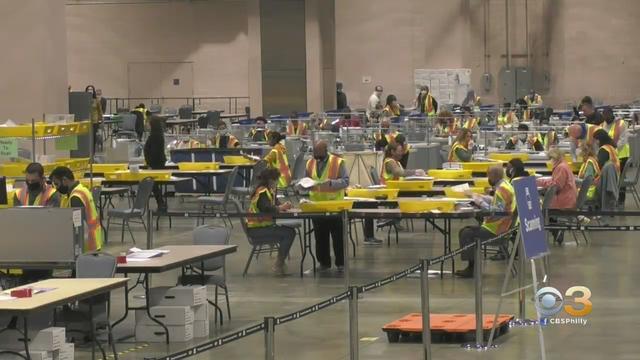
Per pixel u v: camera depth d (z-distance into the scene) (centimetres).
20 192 1508
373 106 4078
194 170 2516
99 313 1248
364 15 4891
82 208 1280
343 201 1659
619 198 2525
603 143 2183
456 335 1264
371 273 1762
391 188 1928
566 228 1380
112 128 4247
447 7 4959
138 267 1230
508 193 1642
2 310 999
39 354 1080
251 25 4775
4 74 2766
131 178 2341
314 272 1780
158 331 1298
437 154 2877
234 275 1769
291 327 1374
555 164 1983
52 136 1806
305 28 4762
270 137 2544
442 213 1625
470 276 1694
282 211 1716
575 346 1233
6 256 1258
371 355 1207
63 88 2867
